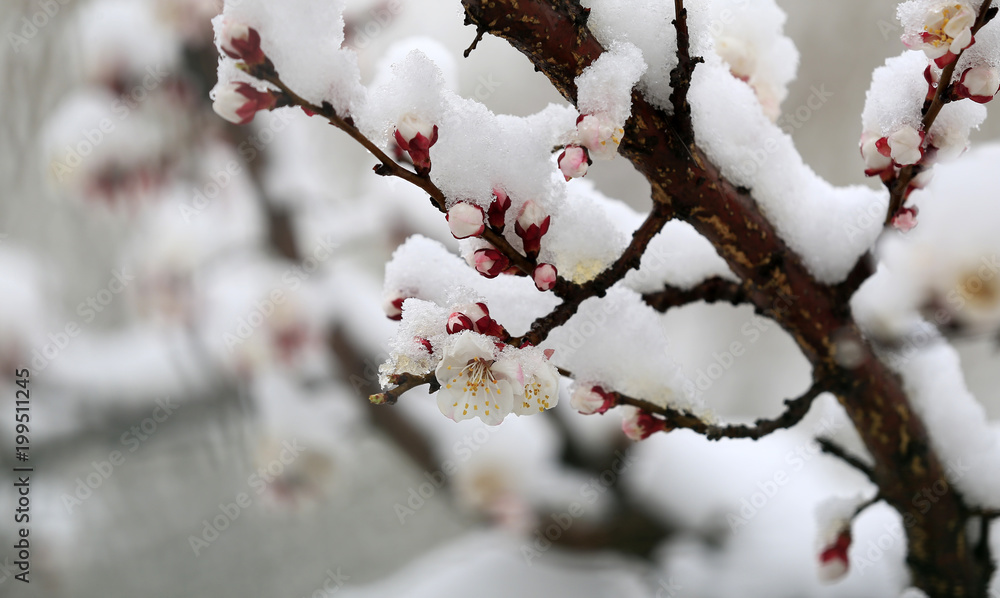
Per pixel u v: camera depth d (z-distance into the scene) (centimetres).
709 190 70
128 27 130
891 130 69
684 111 68
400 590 148
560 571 129
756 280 72
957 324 76
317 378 148
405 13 150
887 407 74
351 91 67
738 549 117
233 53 66
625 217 76
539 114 69
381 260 188
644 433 72
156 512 224
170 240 146
